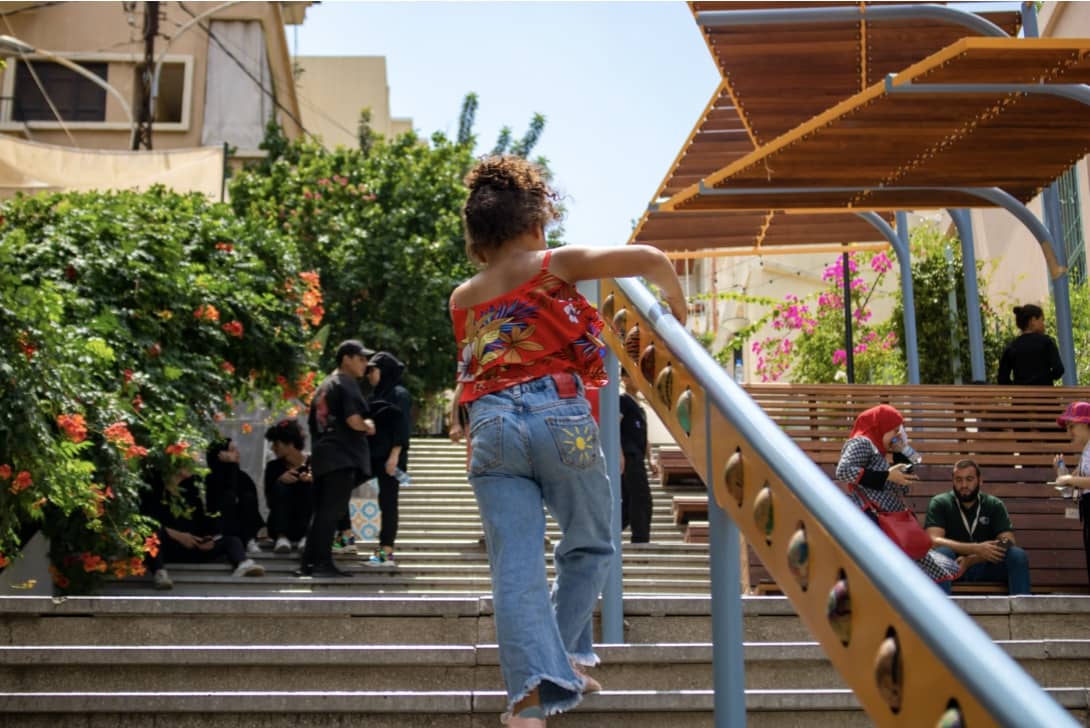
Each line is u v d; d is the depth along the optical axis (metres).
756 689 4.44
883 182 10.91
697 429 3.29
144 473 9.51
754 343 23.03
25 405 7.25
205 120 28.41
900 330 18.72
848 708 4.14
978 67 8.19
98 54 28.69
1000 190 11.86
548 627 3.25
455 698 4.07
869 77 11.88
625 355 4.03
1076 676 4.62
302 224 23.69
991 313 18.45
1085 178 16.58
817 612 2.36
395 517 10.32
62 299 9.06
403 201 24.80
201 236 11.44
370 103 41.97
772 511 2.66
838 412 10.44
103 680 4.39
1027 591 8.16
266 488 10.95
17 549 7.61
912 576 1.96
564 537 3.56
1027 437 9.98
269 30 29.75
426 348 23.28
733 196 11.27
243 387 11.97
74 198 11.12
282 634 4.79
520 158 3.68
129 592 8.87
